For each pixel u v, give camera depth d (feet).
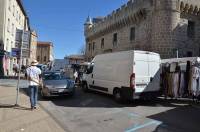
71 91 48.26
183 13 76.02
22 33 38.24
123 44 99.30
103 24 119.24
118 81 43.27
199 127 26.91
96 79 52.06
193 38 77.66
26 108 35.04
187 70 42.88
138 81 40.16
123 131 25.41
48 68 156.87
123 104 41.60
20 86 65.92
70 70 100.22
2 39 103.04
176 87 43.29
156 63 42.60
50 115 31.91
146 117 31.63
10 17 114.32
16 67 116.16
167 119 30.50
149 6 80.07
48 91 46.34
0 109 33.76
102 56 50.47
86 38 146.82
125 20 96.89
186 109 37.19
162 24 73.41
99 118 31.19
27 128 24.82
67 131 25.17
